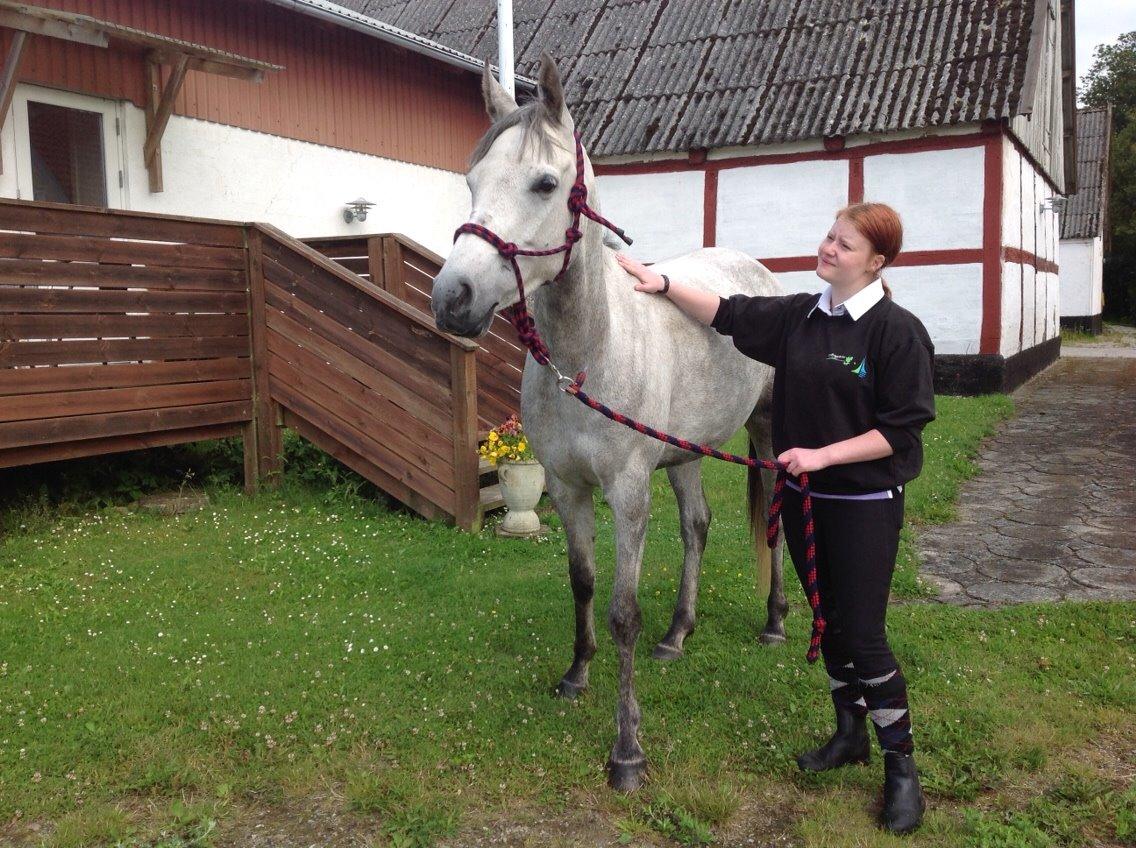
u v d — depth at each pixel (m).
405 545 4.86
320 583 4.26
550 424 2.71
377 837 2.33
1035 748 2.69
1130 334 27.70
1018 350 12.27
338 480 5.95
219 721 2.86
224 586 4.21
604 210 12.87
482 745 2.75
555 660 3.39
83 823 2.34
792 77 12.02
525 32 14.52
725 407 3.24
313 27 8.41
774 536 2.47
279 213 8.19
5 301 4.48
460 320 2.16
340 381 5.46
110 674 3.20
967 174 10.67
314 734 2.80
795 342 2.44
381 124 9.31
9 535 4.90
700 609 3.98
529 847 2.29
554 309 2.49
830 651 2.59
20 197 6.01
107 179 6.61
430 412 5.16
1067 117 17.44
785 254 11.82
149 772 2.56
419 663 3.34
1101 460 7.23
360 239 6.61
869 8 12.52
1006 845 2.24
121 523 5.17
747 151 11.84
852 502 2.33
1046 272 14.87
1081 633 3.65
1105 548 4.91
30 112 6.07
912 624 3.75
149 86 6.77
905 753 2.39
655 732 2.84
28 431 4.59
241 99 7.70
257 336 5.73
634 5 14.33
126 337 5.04
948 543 5.08
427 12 15.48
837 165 11.37
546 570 4.48
